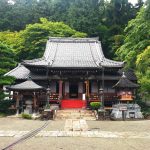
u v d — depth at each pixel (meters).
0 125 25.94
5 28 86.75
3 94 39.81
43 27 67.38
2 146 14.48
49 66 44.97
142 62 38.12
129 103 37.69
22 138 17.41
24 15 90.38
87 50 53.34
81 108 44.00
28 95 38.03
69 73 46.81
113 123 29.11
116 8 83.50
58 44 54.69
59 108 43.34
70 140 16.92
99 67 44.94
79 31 78.06
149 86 39.47
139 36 44.47
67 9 96.75
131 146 14.91
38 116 35.22
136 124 27.86
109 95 45.81
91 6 94.19
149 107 44.00
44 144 15.38
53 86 48.09
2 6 94.81
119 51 48.66
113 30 77.31
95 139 17.44
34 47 66.44
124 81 37.22
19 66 51.16
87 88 46.22
